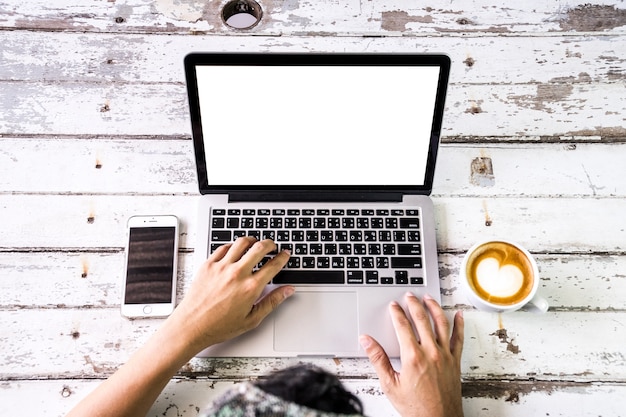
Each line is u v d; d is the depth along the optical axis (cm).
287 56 84
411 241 90
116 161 96
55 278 90
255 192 91
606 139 98
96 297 89
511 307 83
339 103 86
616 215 94
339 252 89
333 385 45
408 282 88
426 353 81
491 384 86
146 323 88
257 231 90
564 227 94
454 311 89
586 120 99
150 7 103
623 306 89
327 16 103
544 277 91
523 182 96
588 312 89
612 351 87
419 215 92
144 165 96
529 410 85
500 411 85
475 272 86
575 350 87
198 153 88
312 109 86
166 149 97
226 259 85
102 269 91
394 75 85
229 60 84
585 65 102
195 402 84
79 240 92
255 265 86
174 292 89
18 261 91
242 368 86
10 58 100
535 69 102
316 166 90
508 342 87
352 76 85
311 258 89
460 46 103
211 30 103
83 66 101
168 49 102
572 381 86
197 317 81
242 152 89
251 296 83
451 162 97
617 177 96
